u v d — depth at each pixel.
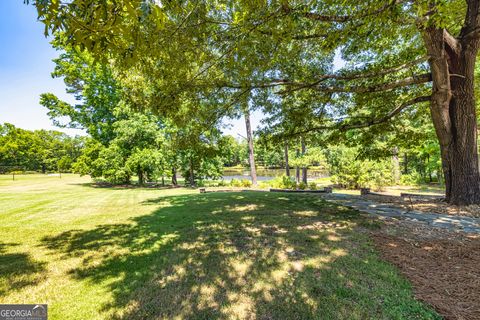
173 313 2.12
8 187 16.70
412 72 6.29
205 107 7.20
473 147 5.70
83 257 3.48
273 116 8.21
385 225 4.51
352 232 4.14
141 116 16.95
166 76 4.90
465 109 5.66
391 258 3.00
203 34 3.93
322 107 7.64
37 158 41.88
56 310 2.21
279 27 4.02
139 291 2.49
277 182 14.52
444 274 2.56
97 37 1.62
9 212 7.08
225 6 3.84
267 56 4.65
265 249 3.48
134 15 1.53
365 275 2.61
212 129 8.32
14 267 3.15
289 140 8.56
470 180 5.70
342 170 14.69
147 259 3.33
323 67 6.46
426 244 3.46
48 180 24.55
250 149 16.75
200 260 3.20
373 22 3.02
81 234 4.69
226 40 4.15
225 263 3.06
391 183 15.18
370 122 7.14
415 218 4.98
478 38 5.27
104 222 5.70
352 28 3.40
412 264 2.82
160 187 16.88
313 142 8.74
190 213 6.34
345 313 2.01
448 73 5.40
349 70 6.37
